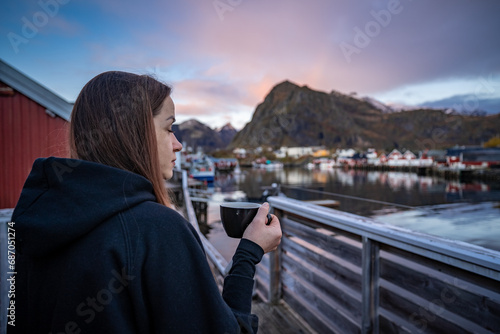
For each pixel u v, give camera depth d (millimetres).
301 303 2367
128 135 595
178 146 721
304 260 2348
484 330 1172
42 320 515
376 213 16656
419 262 1386
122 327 461
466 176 63469
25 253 531
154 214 524
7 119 5801
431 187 47094
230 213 667
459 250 1123
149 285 481
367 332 1688
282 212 2625
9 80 5742
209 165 53750
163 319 474
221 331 490
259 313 2439
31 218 514
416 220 14516
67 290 476
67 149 632
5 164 5789
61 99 6027
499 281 1041
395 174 84812
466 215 15367
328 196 22562
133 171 598
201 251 542
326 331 2094
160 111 652
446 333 1310
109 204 501
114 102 603
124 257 474
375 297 1683
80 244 491
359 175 80938
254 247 622
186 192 15469
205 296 506
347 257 1923
